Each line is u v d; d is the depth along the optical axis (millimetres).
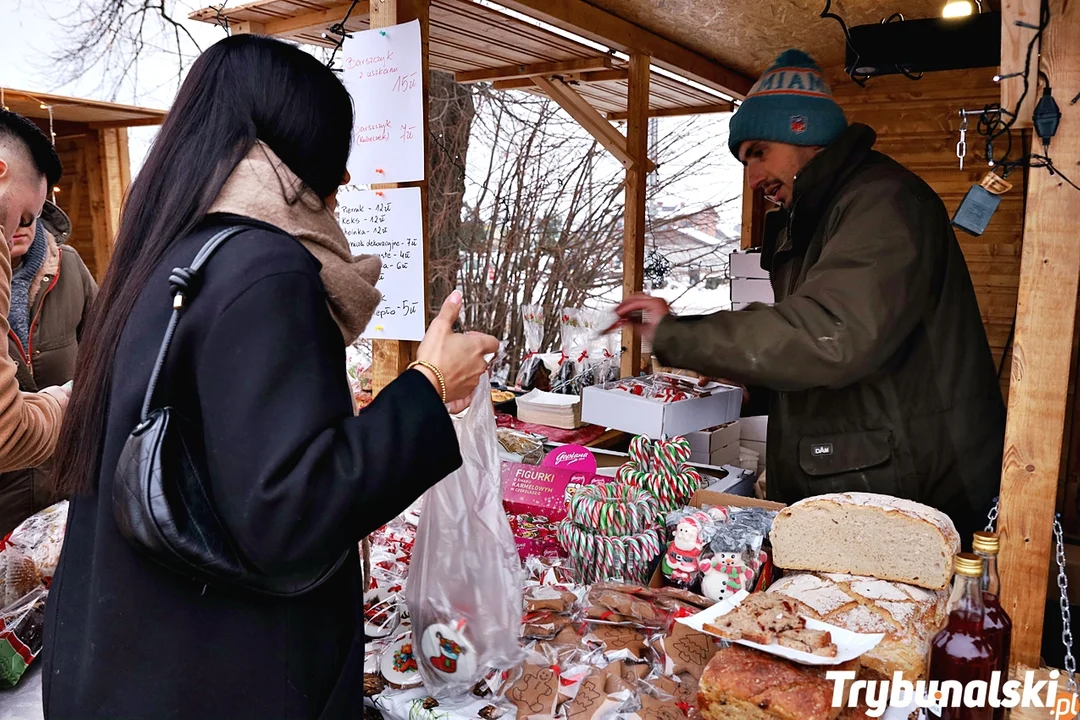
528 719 1155
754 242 4352
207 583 837
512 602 1250
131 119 5941
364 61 1964
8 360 1252
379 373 2117
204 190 873
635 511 1639
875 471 1737
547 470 2029
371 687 1252
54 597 950
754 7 2740
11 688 1460
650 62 3256
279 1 2787
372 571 1660
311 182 946
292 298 815
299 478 761
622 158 3445
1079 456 3156
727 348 1543
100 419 895
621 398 2430
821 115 1737
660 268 5672
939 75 3514
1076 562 2598
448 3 2670
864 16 2826
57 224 2242
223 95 894
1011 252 3459
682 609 1378
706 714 1073
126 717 857
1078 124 1218
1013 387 1322
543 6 2508
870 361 1486
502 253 6523
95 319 926
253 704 868
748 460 3057
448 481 1250
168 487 780
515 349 6332
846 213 1618
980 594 1077
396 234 1980
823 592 1344
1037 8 1180
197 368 807
